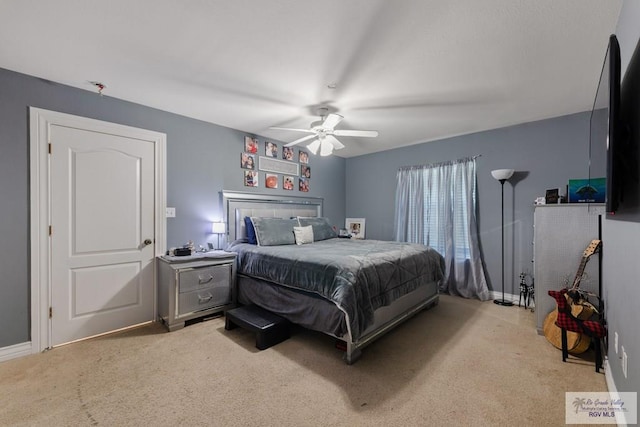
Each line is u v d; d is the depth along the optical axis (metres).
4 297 2.25
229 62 2.19
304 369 2.09
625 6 1.48
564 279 2.59
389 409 1.67
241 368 2.10
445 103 2.92
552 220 2.66
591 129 2.58
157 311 3.07
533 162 3.50
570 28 1.75
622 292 1.56
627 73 1.39
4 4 1.57
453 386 1.89
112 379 1.96
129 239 2.90
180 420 1.58
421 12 1.62
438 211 4.27
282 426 1.53
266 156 4.26
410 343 2.52
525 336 2.65
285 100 2.87
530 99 2.83
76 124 2.58
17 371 2.06
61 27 1.77
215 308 3.10
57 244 2.48
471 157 3.98
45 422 1.56
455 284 4.03
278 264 2.75
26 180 2.34
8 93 2.27
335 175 5.41
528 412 1.64
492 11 1.61
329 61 2.16
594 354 2.26
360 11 1.62
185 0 1.55
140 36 1.87
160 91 2.69
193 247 3.24
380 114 3.24
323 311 2.36
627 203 1.38
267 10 1.62
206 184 3.55
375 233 5.16
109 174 2.78
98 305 2.70
